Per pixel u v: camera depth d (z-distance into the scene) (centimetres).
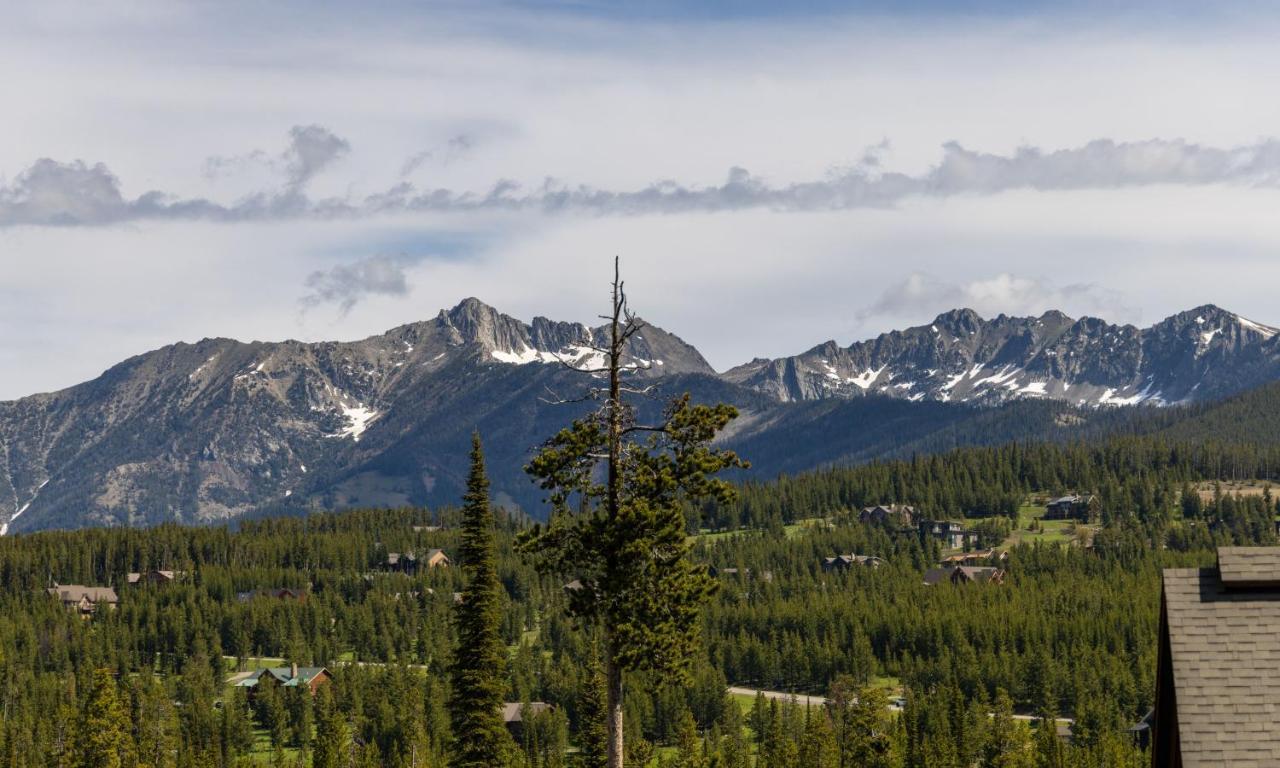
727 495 12106
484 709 19950
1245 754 5559
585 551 12150
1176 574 6194
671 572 12138
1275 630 5884
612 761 12012
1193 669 5825
